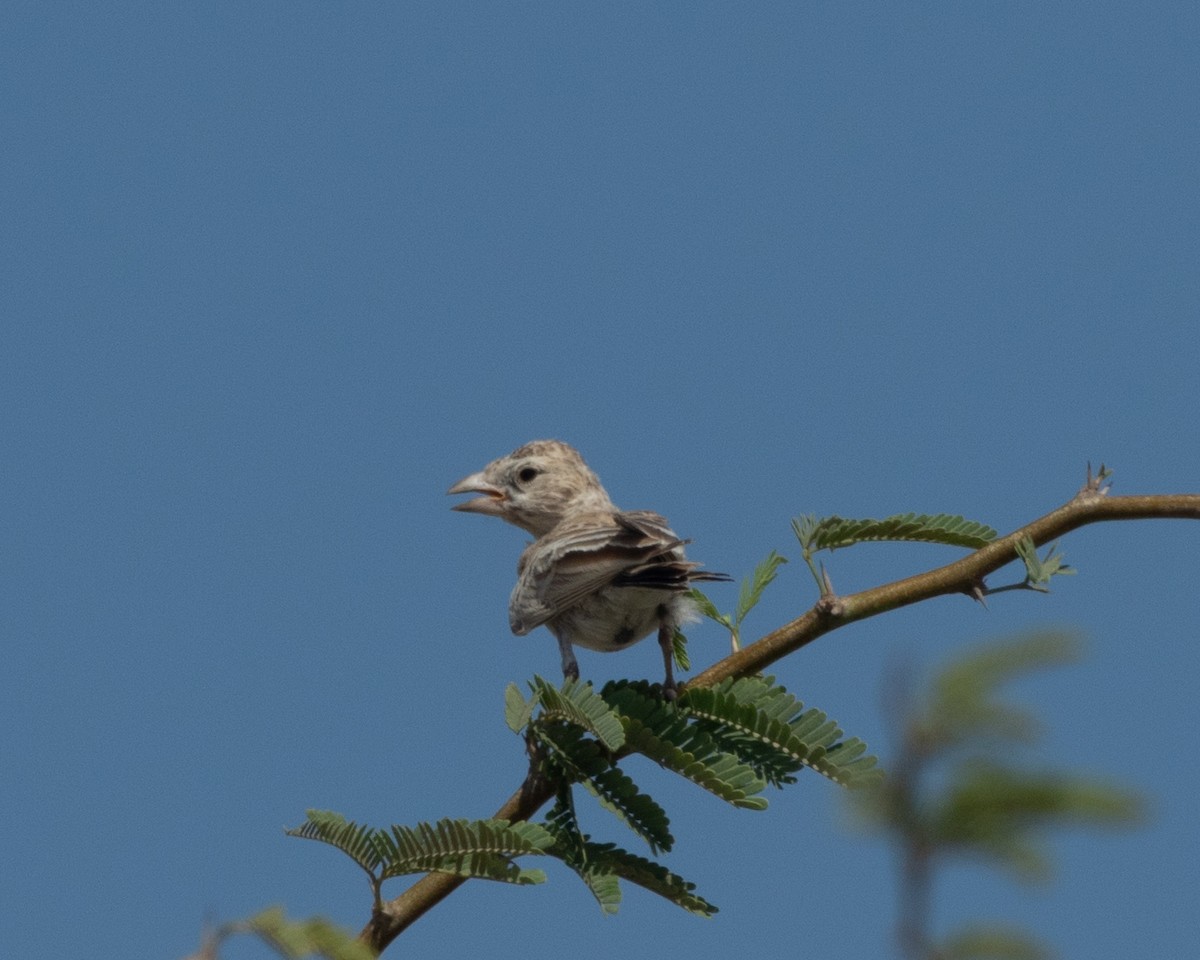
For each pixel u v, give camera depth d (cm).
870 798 236
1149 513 945
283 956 450
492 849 750
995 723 236
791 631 994
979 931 229
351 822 768
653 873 826
